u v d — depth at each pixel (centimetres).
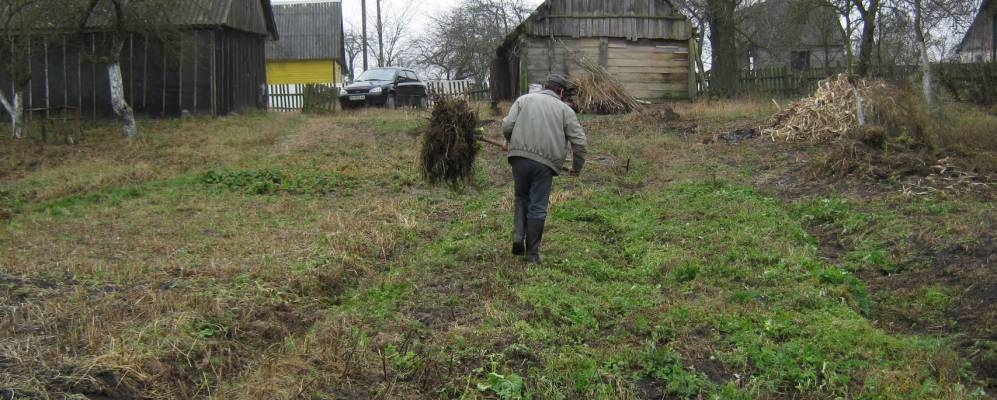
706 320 562
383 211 906
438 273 672
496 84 2445
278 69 4162
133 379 436
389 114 1950
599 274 674
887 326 585
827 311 586
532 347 514
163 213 960
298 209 958
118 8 1670
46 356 443
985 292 598
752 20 3128
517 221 699
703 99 2033
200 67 2048
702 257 717
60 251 739
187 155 1420
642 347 522
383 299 602
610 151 1288
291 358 478
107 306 534
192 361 469
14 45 1806
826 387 477
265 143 1511
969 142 1134
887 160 1008
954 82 2086
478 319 560
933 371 494
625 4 2109
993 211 789
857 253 730
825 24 2719
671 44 2144
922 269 675
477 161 1207
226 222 887
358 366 475
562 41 2084
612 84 1884
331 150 1379
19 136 1711
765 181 1042
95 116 2045
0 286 581
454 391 459
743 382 485
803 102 1380
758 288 641
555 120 691
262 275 625
